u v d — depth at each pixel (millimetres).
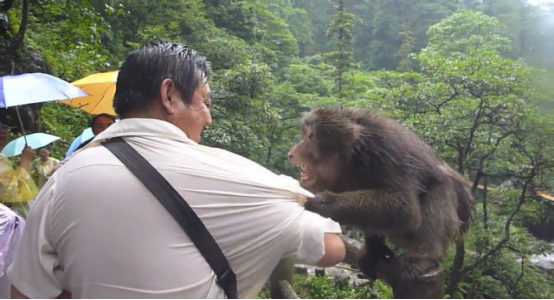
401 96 6797
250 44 23875
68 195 1600
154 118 1838
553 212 5184
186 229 1562
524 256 3725
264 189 1663
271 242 1603
